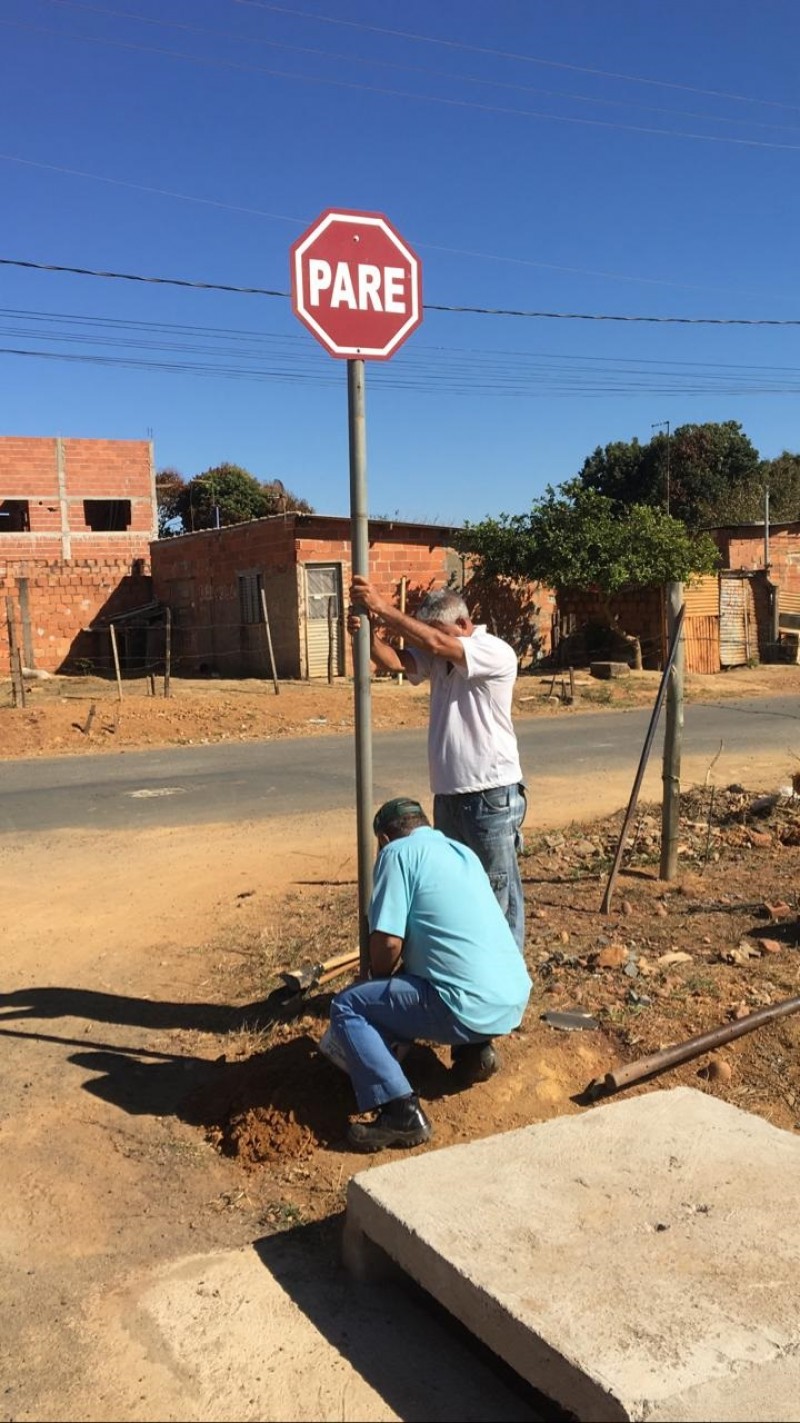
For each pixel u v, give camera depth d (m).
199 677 24.56
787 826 7.94
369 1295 2.86
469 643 3.91
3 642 26.97
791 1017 4.32
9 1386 2.51
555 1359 2.30
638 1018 4.39
